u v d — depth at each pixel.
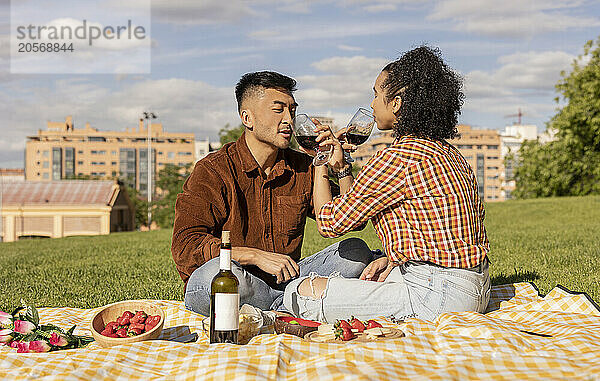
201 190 3.38
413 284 2.97
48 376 2.12
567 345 2.43
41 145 92.38
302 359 2.31
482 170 95.50
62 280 6.15
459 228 2.90
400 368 2.08
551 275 5.18
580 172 28.23
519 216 15.63
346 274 3.51
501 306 3.52
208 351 2.40
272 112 3.36
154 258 8.72
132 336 2.81
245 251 3.17
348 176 3.24
